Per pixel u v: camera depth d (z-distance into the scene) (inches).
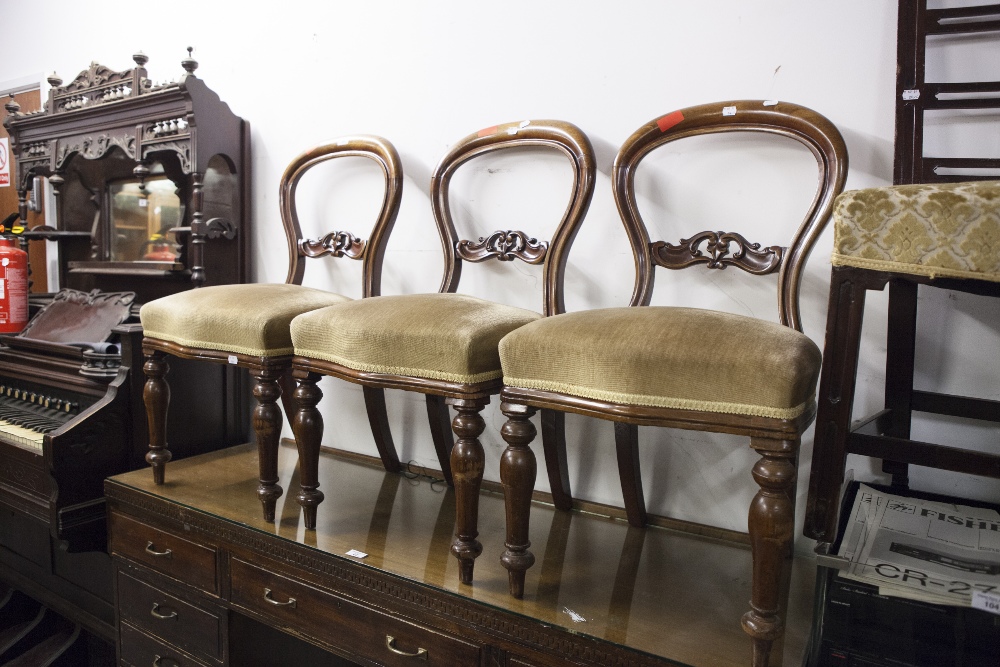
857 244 36.8
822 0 51.1
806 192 52.4
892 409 47.3
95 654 79.7
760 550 34.7
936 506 45.4
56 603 81.4
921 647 35.9
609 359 37.0
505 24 64.9
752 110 50.2
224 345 55.7
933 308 49.2
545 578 47.5
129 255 86.6
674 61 56.9
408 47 70.9
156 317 60.8
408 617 46.9
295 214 73.5
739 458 56.2
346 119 75.4
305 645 62.7
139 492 62.5
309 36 77.5
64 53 104.3
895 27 48.8
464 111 67.8
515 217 65.3
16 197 115.2
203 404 75.5
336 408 78.5
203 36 86.4
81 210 92.7
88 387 69.6
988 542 40.2
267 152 81.4
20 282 84.0
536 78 63.6
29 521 85.4
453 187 68.5
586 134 61.2
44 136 87.7
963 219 33.7
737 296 55.4
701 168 56.2
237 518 56.6
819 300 52.9
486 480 68.1
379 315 47.2
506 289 66.1
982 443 48.4
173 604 61.1
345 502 61.9
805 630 41.9
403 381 45.3
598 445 62.4
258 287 61.3
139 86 77.2
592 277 61.6
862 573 36.3
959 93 45.4
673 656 38.0
